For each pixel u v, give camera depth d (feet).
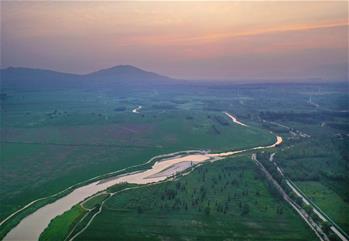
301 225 487.61
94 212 523.29
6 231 475.72
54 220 502.38
